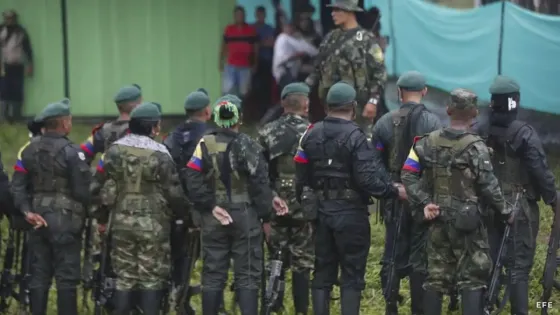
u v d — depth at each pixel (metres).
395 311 14.34
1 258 16.78
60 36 28.88
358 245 13.07
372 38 18.09
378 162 13.15
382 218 15.27
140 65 29.11
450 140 12.53
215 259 13.05
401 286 16.36
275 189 14.24
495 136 13.47
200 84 29.09
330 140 12.95
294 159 13.34
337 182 12.95
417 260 13.98
